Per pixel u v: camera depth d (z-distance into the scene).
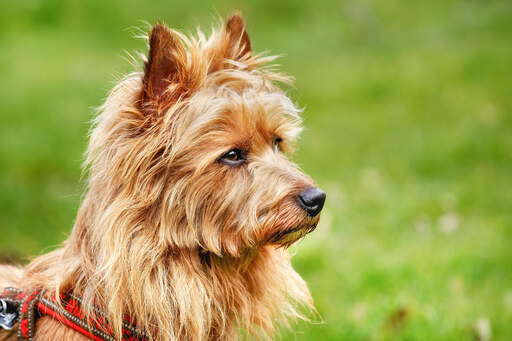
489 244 7.50
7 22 20.98
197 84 3.90
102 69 16.48
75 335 3.73
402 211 8.66
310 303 4.73
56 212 8.91
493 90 13.96
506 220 8.28
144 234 3.79
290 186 3.96
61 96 14.41
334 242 7.79
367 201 9.16
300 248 7.56
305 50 18.66
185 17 20.52
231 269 4.12
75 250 3.95
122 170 3.74
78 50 18.58
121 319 3.71
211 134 3.82
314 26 20.97
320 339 5.86
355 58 17.67
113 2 21.42
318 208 4.00
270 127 4.00
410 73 15.67
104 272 3.73
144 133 3.76
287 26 21.05
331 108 13.96
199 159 3.81
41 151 11.22
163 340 3.84
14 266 4.80
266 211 3.93
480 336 5.66
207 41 4.33
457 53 17.08
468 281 6.67
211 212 3.90
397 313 5.95
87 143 4.38
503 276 6.79
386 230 8.17
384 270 6.93
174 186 3.81
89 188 3.98
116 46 19.00
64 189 9.77
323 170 10.64
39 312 3.79
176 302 3.89
